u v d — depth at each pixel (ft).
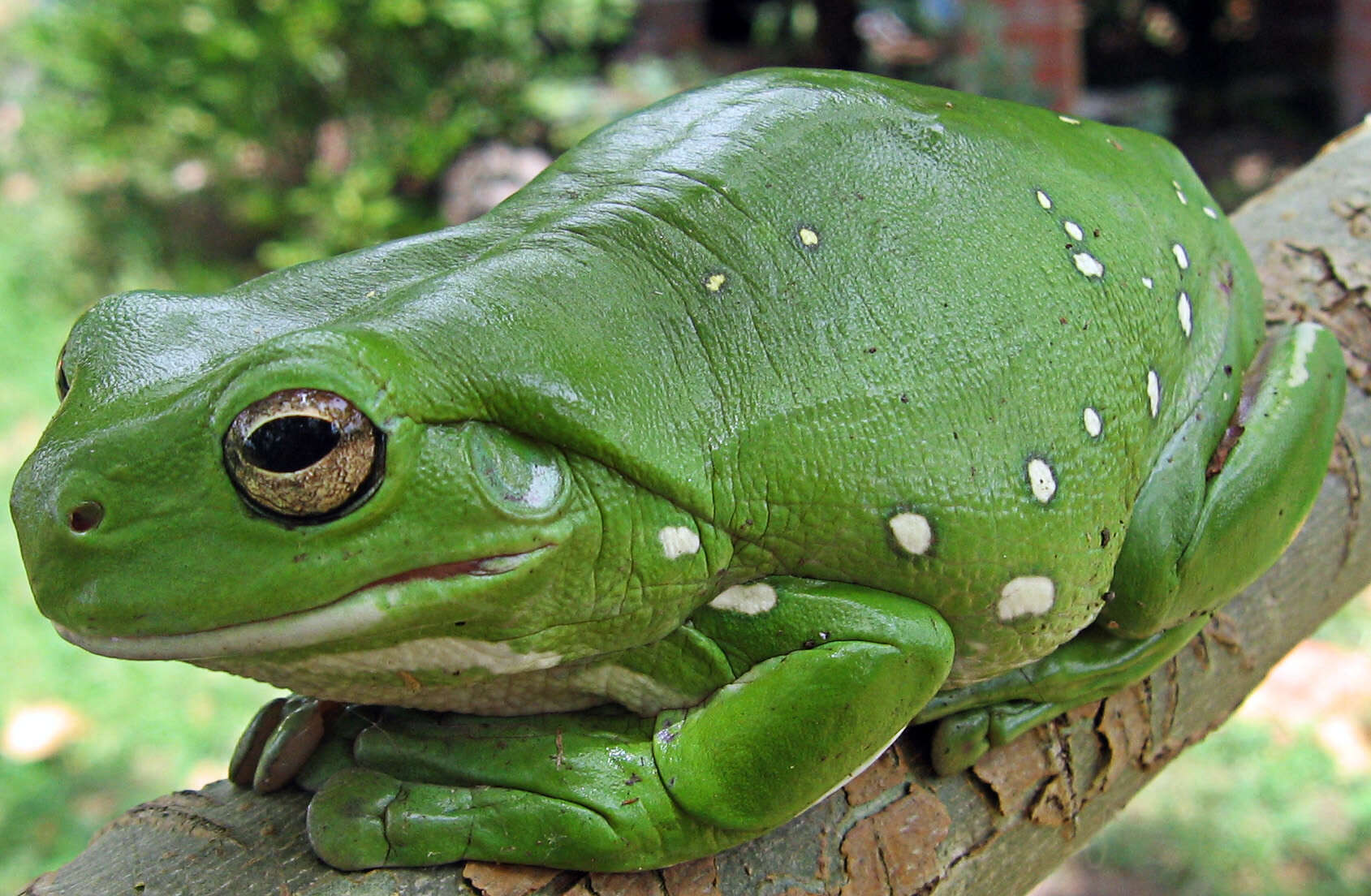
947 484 0.64
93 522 0.59
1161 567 0.69
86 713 1.41
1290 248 0.81
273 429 0.58
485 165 2.50
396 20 2.38
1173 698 0.73
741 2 3.54
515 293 0.62
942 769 0.69
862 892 0.67
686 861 0.65
